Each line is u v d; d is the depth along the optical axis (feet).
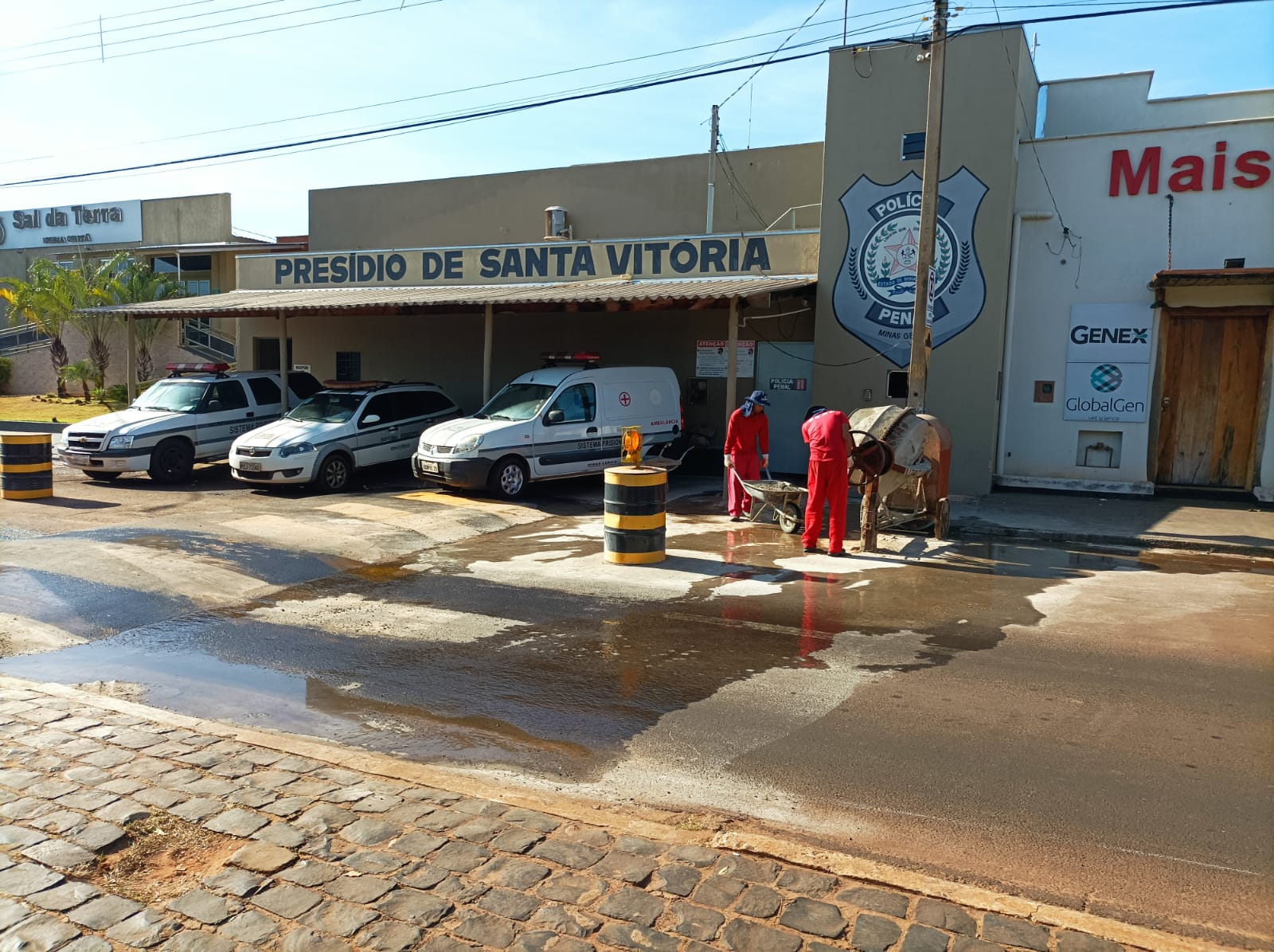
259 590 27.27
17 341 116.78
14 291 102.68
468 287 61.21
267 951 9.52
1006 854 12.09
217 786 13.33
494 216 68.69
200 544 32.71
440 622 23.91
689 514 41.42
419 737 16.38
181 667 20.36
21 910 10.21
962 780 14.35
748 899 10.48
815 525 32.94
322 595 26.84
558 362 50.47
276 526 36.60
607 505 31.14
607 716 17.28
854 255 48.32
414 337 68.03
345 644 22.00
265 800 12.88
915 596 26.50
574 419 47.03
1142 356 45.24
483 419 47.14
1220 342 44.42
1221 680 19.13
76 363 99.50
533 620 24.02
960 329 46.32
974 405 46.24
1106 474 46.32
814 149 58.75
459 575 29.27
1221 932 10.35
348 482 49.19
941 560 31.63
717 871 11.09
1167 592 27.12
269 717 17.38
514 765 15.15
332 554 31.91
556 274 58.39
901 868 11.66
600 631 22.93
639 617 24.27
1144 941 9.71
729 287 46.88
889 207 47.37
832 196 48.55
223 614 24.75
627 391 49.21
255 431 48.42
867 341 48.37
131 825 12.11
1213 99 50.75
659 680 19.29
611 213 65.00
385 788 13.37
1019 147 46.44
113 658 20.98
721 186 61.52
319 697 18.44
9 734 15.29
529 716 17.31
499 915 10.13
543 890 10.62
